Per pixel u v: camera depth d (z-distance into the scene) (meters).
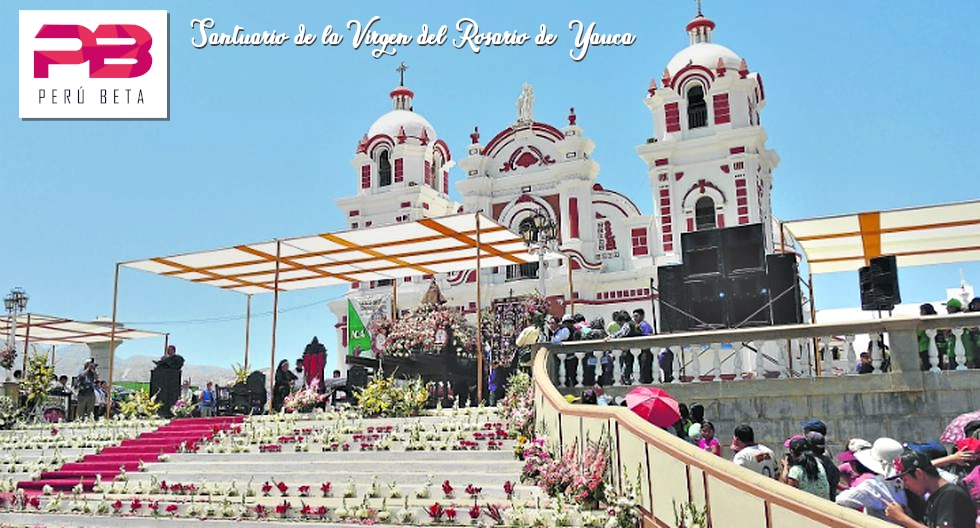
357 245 22.00
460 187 39.34
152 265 23.02
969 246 20.92
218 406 23.92
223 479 14.40
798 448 8.11
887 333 12.61
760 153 35.97
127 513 12.79
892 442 8.01
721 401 13.44
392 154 42.91
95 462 16.64
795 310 15.79
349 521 11.11
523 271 37.06
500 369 21.00
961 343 12.36
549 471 10.91
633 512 8.80
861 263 22.80
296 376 23.08
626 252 36.84
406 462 13.49
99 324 30.09
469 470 12.84
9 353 26.25
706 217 35.25
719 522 7.10
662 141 35.84
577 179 37.06
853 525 5.31
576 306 35.53
